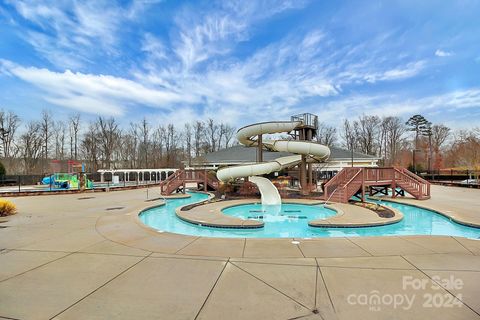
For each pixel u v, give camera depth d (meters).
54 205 13.57
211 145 57.97
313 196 16.62
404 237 6.55
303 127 19.08
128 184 31.95
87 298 3.47
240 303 3.29
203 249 5.69
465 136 46.31
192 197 18.73
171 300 3.39
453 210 10.98
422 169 40.69
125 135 54.91
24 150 47.09
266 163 15.79
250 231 8.86
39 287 3.83
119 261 4.95
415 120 58.97
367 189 18.58
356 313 3.01
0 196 18.33
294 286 3.76
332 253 5.31
